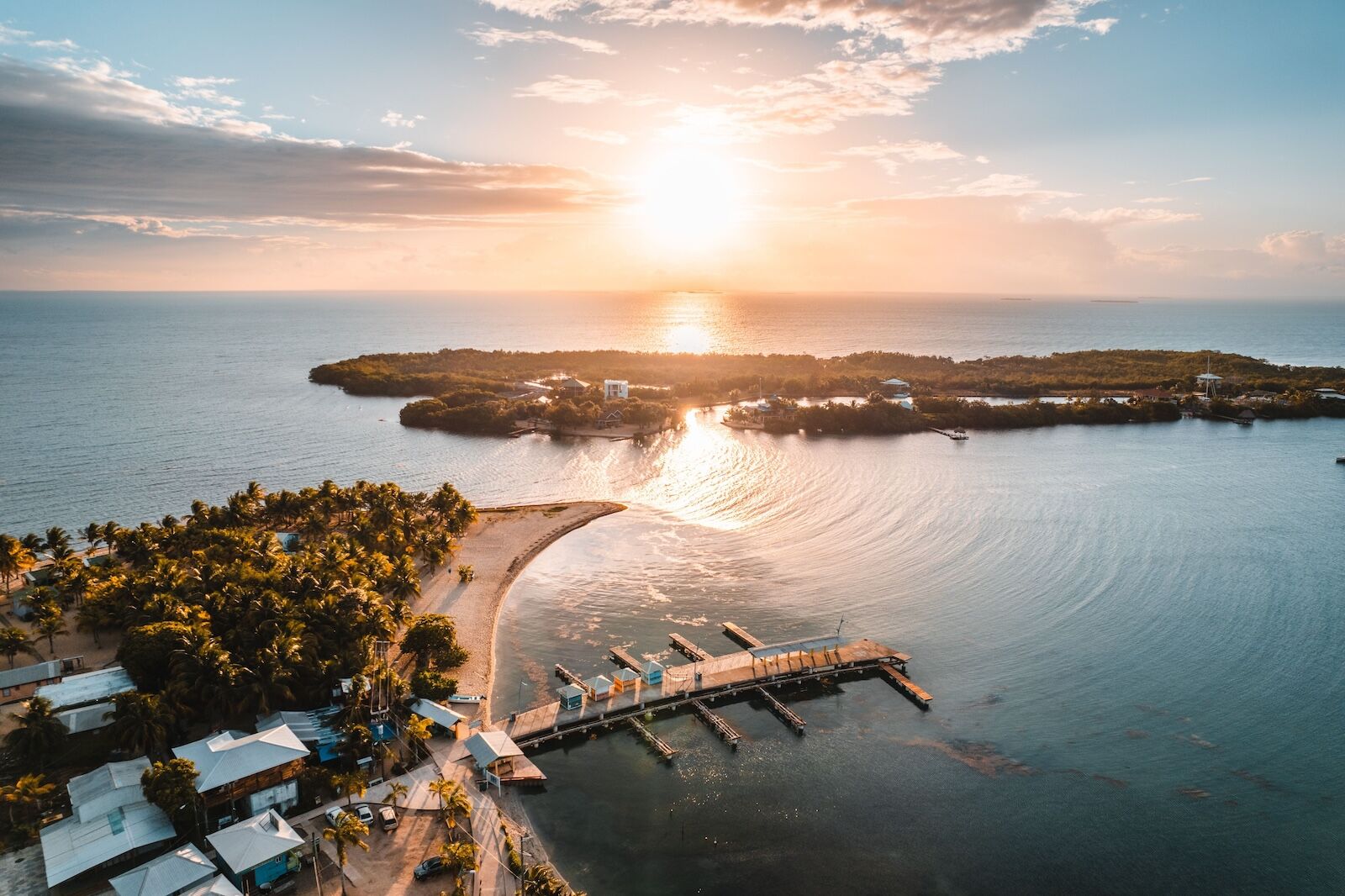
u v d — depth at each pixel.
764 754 96.12
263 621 103.00
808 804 86.88
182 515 184.62
